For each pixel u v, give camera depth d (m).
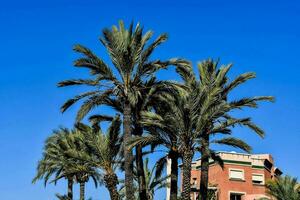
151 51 30.67
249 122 30.34
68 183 51.97
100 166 33.81
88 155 33.97
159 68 30.69
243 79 32.09
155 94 31.59
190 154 29.78
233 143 31.52
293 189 47.41
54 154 46.69
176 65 30.92
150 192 40.81
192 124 29.89
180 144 30.19
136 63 30.84
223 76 32.84
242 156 60.19
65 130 50.53
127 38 30.84
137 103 32.47
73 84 30.30
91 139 33.53
